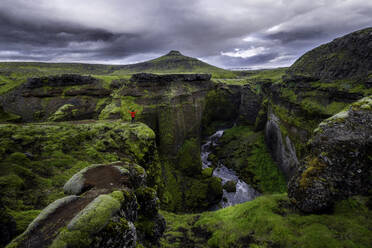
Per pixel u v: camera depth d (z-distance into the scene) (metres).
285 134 55.84
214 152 79.19
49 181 14.44
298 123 50.12
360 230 12.45
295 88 58.50
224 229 18.59
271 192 52.66
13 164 14.20
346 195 14.95
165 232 20.80
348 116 16.50
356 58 50.84
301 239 13.37
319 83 52.66
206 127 92.38
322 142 16.86
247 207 20.22
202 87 86.56
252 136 81.81
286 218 16.16
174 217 25.62
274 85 72.88
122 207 7.81
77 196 8.11
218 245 17.00
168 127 62.69
